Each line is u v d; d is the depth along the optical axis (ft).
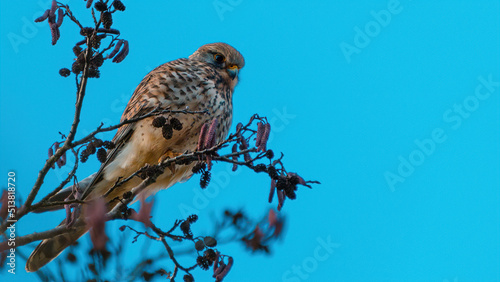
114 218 25.86
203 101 39.01
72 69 25.32
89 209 19.58
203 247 25.09
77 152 25.43
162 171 28.09
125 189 37.45
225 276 25.45
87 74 24.54
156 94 38.11
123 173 37.29
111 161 37.32
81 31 24.77
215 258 25.77
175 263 25.48
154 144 37.29
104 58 25.55
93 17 24.70
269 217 23.47
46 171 24.29
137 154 37.52
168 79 38.73
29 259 29.78
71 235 26.71
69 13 24.97
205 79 39.99
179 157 27.55
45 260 29.91
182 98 38.37
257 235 23.36
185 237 25.63
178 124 27.55
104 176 36.94
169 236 25.59
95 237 19.29
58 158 24.59
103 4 24.73
